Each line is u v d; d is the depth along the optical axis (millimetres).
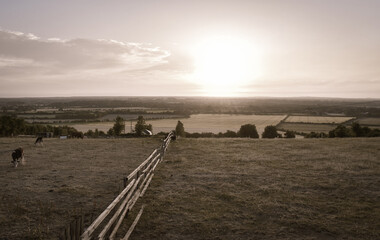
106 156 20469
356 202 10742
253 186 12859
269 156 20016
